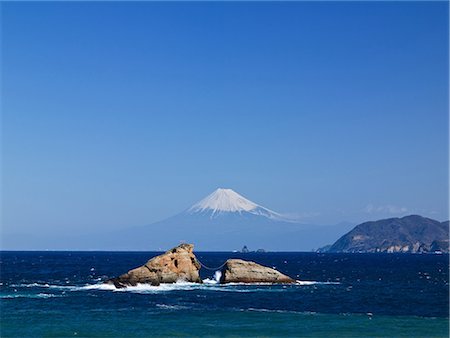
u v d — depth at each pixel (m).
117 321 59.06
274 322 59.56
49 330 53.97
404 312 69.69
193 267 103.62
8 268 173.75
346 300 82.06
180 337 50.94
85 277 129.75
